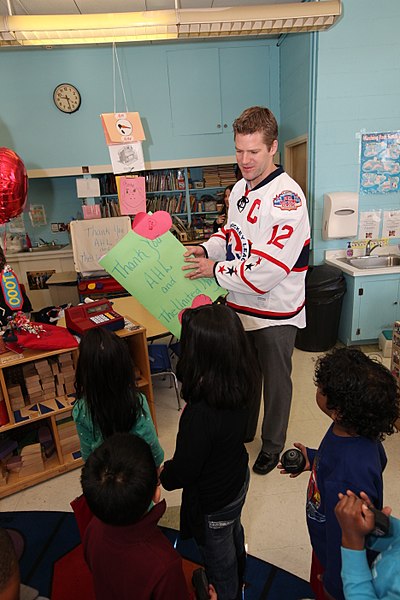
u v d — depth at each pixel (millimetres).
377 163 3529
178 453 1072
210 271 1624
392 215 3654
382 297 3354
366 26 3221
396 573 677
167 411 2729
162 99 4270
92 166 4348
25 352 1960
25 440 2213
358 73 3324
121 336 2117
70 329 2148
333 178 3551
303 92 3627
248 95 4352
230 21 2418
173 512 1851
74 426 2174
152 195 4836
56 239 5082
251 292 1659
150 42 4090
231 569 1252
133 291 1574
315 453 1202
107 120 2531
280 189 1648
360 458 886
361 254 3721
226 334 1033
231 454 1113
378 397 868
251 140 1567
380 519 719
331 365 938
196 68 4215
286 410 2039
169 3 3426
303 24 2549
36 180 4938
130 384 1398
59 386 2105
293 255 1663
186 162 4469
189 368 1061
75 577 1569
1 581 736
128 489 810
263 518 1814
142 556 839
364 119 3432
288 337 1902
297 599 1444
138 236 1550
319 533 1036
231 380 1051
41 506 1947
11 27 2346
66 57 4055
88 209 4109
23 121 4180
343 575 726
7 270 2525
